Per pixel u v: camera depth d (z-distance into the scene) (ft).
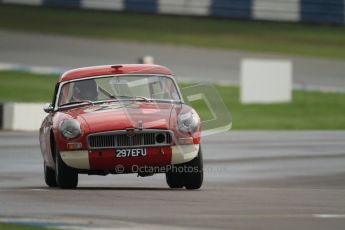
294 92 379.96
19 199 109.91
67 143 122.01
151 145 120.78
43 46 448.65
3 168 171.63
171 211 98.17
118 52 437.99
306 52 460.14
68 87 133.90
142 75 133.80
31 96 352.69
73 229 83.30
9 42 454.40
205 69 414.21
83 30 480.64
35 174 160.35
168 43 460.96
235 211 98.63
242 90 346.95
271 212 97.91
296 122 301.43
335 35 495.82
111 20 503.20
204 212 97.50
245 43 469.98
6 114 270.26
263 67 349.20
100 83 133.18
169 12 513.45
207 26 499.10
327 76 418.51
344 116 319.68
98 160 121.08
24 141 231.71
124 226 85.97
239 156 197.57
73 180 124.67
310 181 149.59
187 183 125.39
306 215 95.45
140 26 492.13
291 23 510.99
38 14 510.17
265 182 148.66
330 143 228.63
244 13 510.58
